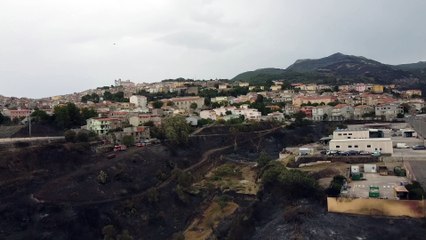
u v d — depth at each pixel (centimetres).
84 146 16612
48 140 17038
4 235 11169
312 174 13062
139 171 15788
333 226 9775
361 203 10362
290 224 10138
